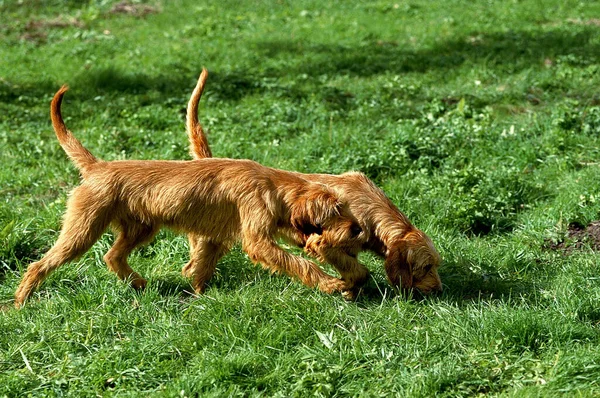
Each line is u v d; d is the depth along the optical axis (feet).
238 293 26.22
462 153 39.24
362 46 64.64
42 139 43.80
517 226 32.68
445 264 28.94
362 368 21.71
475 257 29.35
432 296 26.22
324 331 23.85
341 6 82.58
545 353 22.24
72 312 25.17
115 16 79.97
